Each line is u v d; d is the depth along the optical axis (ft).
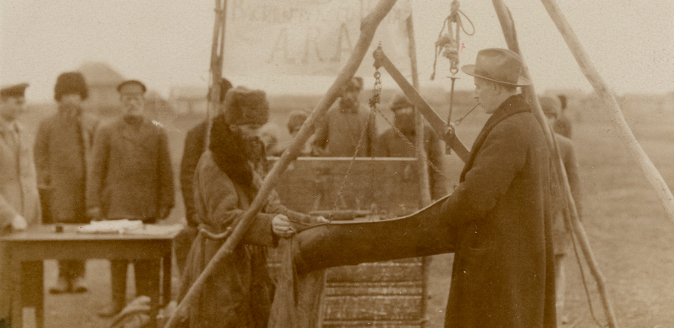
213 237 11.80
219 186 11.71
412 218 11.14
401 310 13.79
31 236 14.43
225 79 15.26
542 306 10.52
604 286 13.73
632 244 25.73
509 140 10.36
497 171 10.20
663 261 22.84
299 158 14.19
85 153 20.39
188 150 16.29
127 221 15.92
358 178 14.30
